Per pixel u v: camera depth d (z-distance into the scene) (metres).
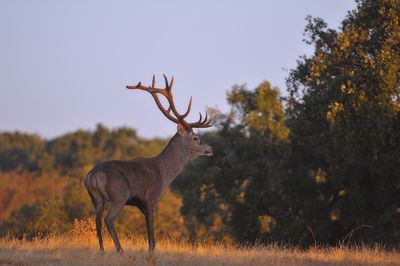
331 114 69.94
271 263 41.78
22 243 50.88
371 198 89.44
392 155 72.62
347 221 91.75
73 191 150.38
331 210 99.94
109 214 44.19
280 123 116.75
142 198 46.69
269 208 113.38
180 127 50.62
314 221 99.06
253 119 116.69
